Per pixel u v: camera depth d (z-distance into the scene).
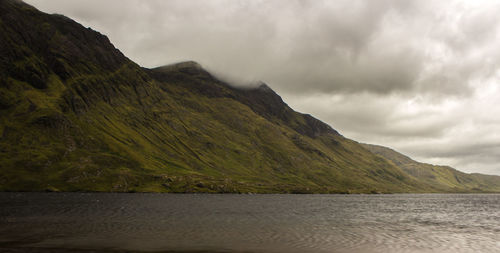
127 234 56.78
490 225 83.88
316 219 90.62
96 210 99.19
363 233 64.56
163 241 51.16
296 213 109.44
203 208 119.25
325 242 53.44
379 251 47.19
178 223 73.81
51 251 42.38
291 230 66.75
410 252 46.91
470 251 48.09
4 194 180.75
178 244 49.09
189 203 143.62
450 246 51.88
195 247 47.22
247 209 120.69
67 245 46.31
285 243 51.88
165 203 138.75
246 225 73.44
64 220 74.00
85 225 66.94
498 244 54.31
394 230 70.06
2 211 90.44
